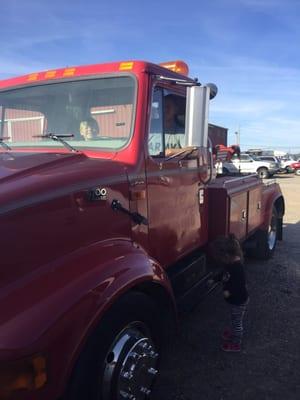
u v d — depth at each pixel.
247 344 4.23
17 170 2.62
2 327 2.06
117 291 2.49
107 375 2.56
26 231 2.32
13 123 3.76
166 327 3.30
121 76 3.29
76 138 3.40
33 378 2.07
